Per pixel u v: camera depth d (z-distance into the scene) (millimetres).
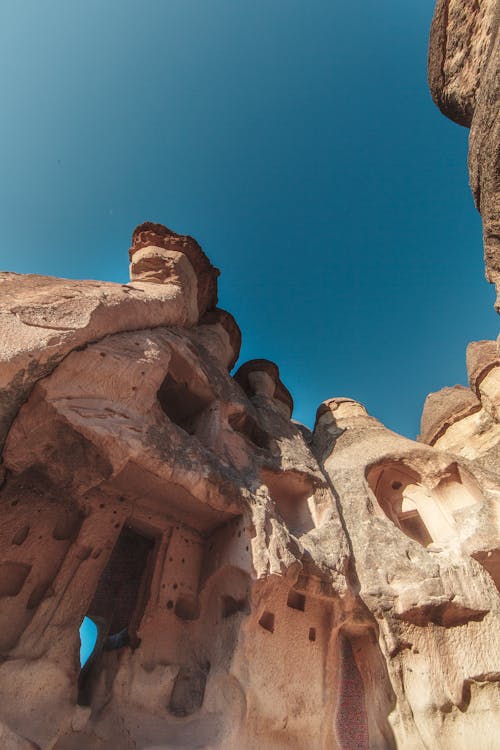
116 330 9680
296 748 7793
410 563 10633
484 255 10500
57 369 7703
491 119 8797
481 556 11109
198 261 16969
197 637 8820
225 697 7582
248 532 9133
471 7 9367
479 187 10242
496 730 8086
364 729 8625
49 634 7066
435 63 10891
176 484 8617
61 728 6359
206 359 13578
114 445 7605
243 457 11609
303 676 8594
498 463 15406
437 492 13680
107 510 8820
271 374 20766
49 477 7922
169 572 9195
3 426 7160
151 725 7273
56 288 9453
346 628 9914
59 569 7777
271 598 8812
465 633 9484
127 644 8094
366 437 16641
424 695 8672
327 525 11305
